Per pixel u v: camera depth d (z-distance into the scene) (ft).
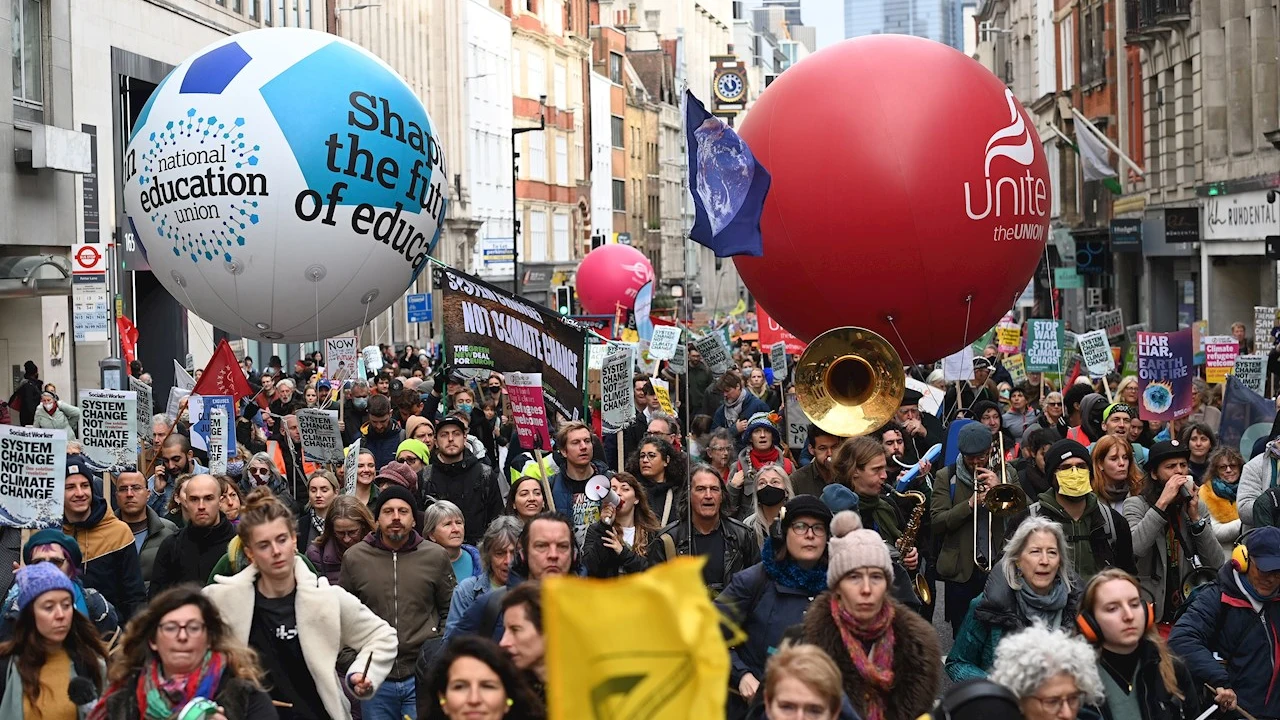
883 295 56.90
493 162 275.59
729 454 50.29
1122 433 51.70
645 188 420.36
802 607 28.45
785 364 88.22
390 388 83.97
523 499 38.32
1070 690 20.79
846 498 34.81
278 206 55.26
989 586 28.58
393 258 58.39
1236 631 29.48
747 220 46.73
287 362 178.09
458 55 253.03
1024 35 277.03
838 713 19.88
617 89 387.75
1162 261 177.06
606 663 14.69
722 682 14.76
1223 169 144.46
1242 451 54.03
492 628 26.99
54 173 107.55
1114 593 24.47
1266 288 135.54
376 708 33.71
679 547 35.88
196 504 35.96
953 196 55.62
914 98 56.08
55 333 110.73
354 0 207.00
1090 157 176.65
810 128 56.34
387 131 57.00
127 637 23.57
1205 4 145.69
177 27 136.77
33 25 107.14
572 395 55.67
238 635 27.71
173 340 141.18
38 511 35.65
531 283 299.99
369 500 45.42
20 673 26.45
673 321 95.45
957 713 19.93
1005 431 63.10
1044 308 214.69
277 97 55.57
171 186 55.98
